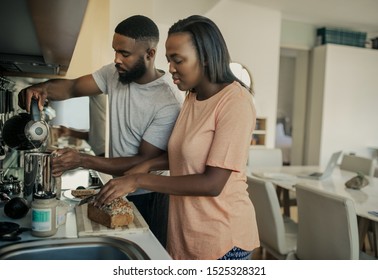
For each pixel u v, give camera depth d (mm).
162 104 1315
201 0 3166
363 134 5742
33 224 871
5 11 747
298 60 5988
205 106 1029
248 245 1084
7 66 1559
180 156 1065
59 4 668
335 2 4562
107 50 2301
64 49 1162
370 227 2721
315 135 5602
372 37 6227
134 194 1391
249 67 4816
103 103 2498
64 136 2609
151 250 835
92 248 854
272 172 3041
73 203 1194
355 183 2400
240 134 946
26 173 1066
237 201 1054
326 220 1643
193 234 1054
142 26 1228
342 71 5473
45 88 1365
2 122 1403
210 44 980
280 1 4586
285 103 7797
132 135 1399
